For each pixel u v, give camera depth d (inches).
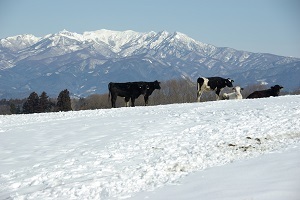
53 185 481.7
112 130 788.6
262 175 453.7
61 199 432.5
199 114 919.7
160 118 896.3
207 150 609.9
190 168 528.4
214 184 436.8
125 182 477.7
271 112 873.5
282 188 394.3
